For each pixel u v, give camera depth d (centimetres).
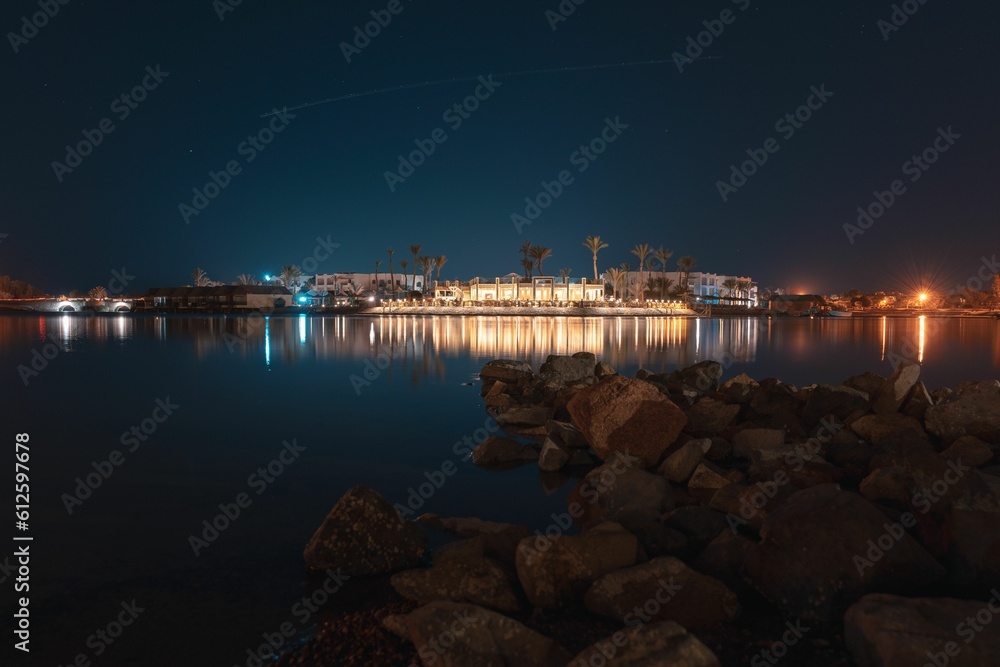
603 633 396
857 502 464
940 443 898
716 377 1479
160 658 384
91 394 1434
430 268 12262
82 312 9100
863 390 1145
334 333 3953
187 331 4106
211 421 1128
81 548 547
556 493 729
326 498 696
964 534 452
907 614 352
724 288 14050
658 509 625
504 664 352
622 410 841
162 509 652
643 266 12644
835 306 13988
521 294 10488
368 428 1077
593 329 4709
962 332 4541
